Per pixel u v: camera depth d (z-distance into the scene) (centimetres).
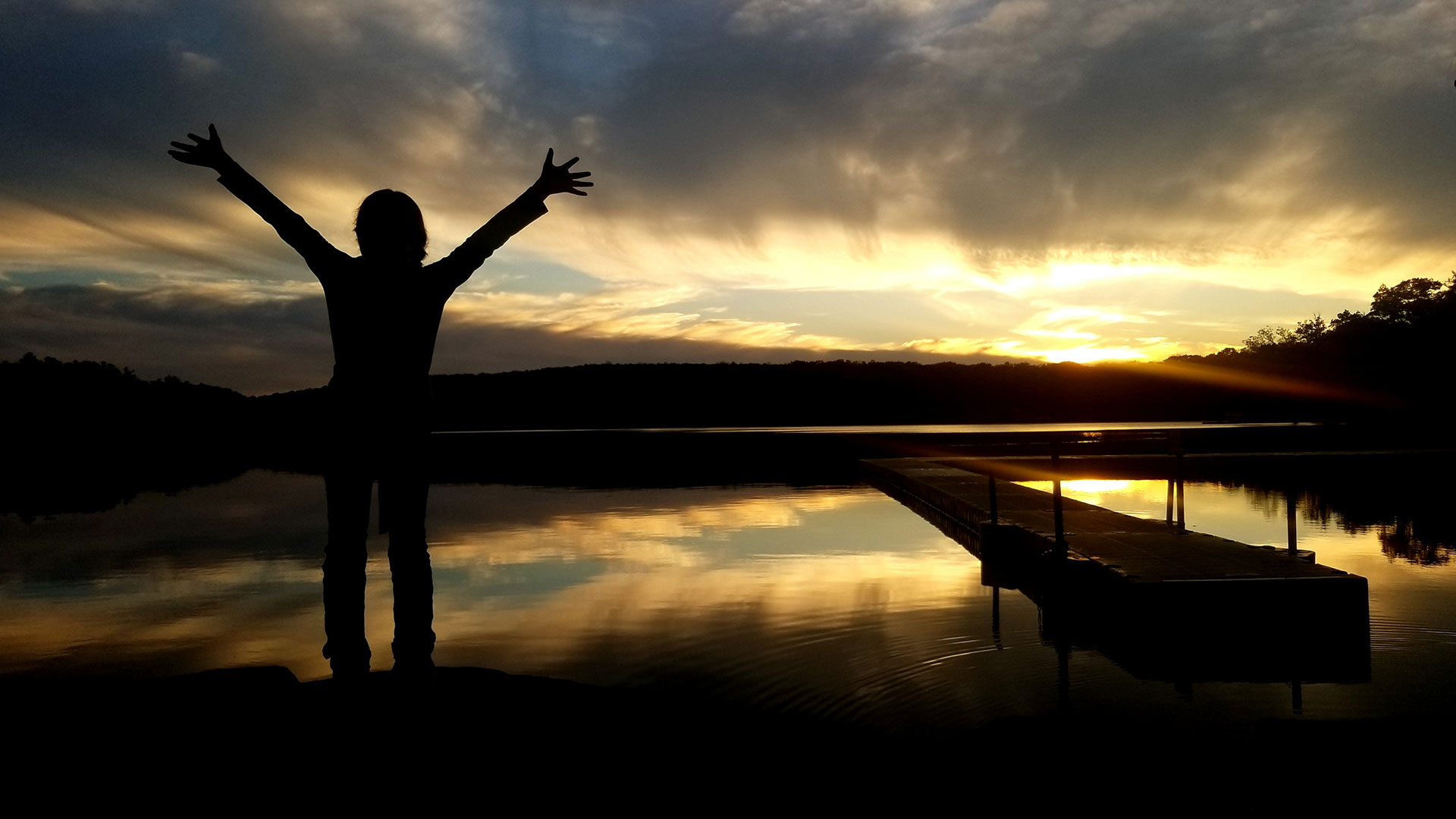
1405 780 346
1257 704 455
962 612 682
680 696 461
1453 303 4581
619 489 1802
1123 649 568
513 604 713
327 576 257
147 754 264
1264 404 6128
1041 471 2062
